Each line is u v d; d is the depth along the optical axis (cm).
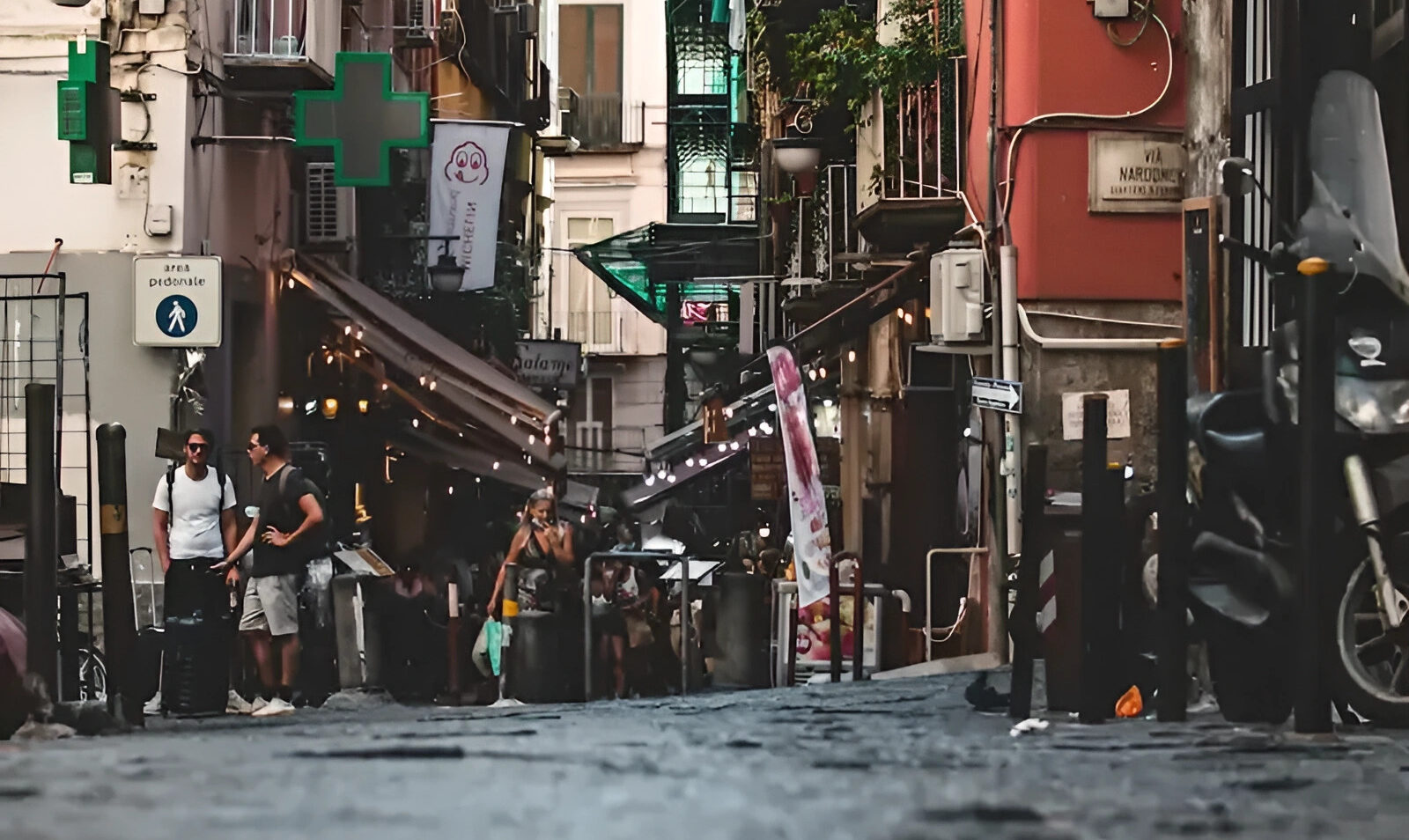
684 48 8038
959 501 3397
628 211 8038
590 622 2355
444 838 591
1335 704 1238
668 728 1294
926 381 3506
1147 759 968
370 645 2498
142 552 2892
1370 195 1475
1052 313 2556
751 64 5159
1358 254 1439
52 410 1362
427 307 4222
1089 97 2559
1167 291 2559
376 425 4144
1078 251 2555
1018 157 2581
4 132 2989
